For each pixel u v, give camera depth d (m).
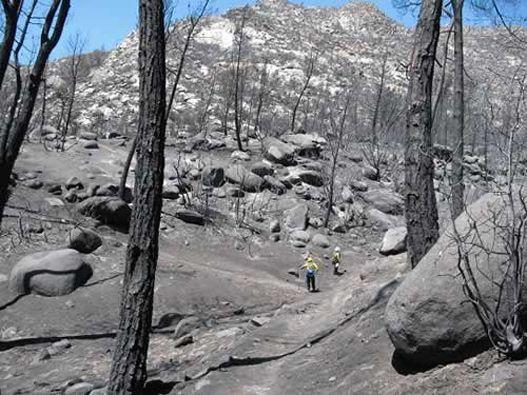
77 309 13.95
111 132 36.66
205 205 24.62
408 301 5.50
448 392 4.95
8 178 10.67
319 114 57.88
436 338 5.27
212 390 7.20
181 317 13.79
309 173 30.31
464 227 5.48
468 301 5.06
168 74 52.16
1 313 13.54
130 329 6.48
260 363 8.21
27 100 10.68
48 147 29.23
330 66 97.94
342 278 20.88
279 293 16.84
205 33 102.31
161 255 18.36
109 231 19.19
